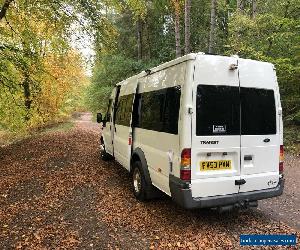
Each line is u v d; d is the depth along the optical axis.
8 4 11.59
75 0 11.74
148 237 5.12
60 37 12.40
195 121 4.98
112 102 9.78
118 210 6.27
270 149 5.61
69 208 6.40
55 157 11.45
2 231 5.38
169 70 5.70
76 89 33.84
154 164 6.08
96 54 13.15
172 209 6.33
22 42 12.50
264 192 5.50
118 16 26.89
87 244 4.90
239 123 5.30
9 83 13.00
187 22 17.39
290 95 15.92
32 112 16.30
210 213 6.14
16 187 7.88
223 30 26.53
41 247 4.82
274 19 15.73
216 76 5.16
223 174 5.18
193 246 4.81
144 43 28.80
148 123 6.44
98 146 13.95
